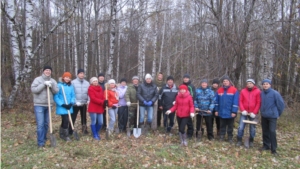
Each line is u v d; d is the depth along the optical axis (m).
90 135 6.56
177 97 6.14
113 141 6.08
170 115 6.89
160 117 7.71
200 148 5.74
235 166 4.83
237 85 9.11
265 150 5.81
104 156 4.99
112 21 10.43
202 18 9.88
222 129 6.46
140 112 6.88
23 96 9.61
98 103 6.13
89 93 6.14
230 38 8.66
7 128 6.96
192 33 9.80
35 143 5.67
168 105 6.90
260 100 5.88
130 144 5.85
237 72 9.21
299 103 9.55
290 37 9.61
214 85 6.87
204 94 6.41
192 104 5.94
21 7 11.84
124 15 14.91
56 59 17.50
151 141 6.19
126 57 22.09
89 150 5.31
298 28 8.78
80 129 7.21
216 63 8.97
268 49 9.13
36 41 15.60
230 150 5.75
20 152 5.09
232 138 6.60
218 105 6.43
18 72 9.46
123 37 22.12
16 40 9.38
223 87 6.40
